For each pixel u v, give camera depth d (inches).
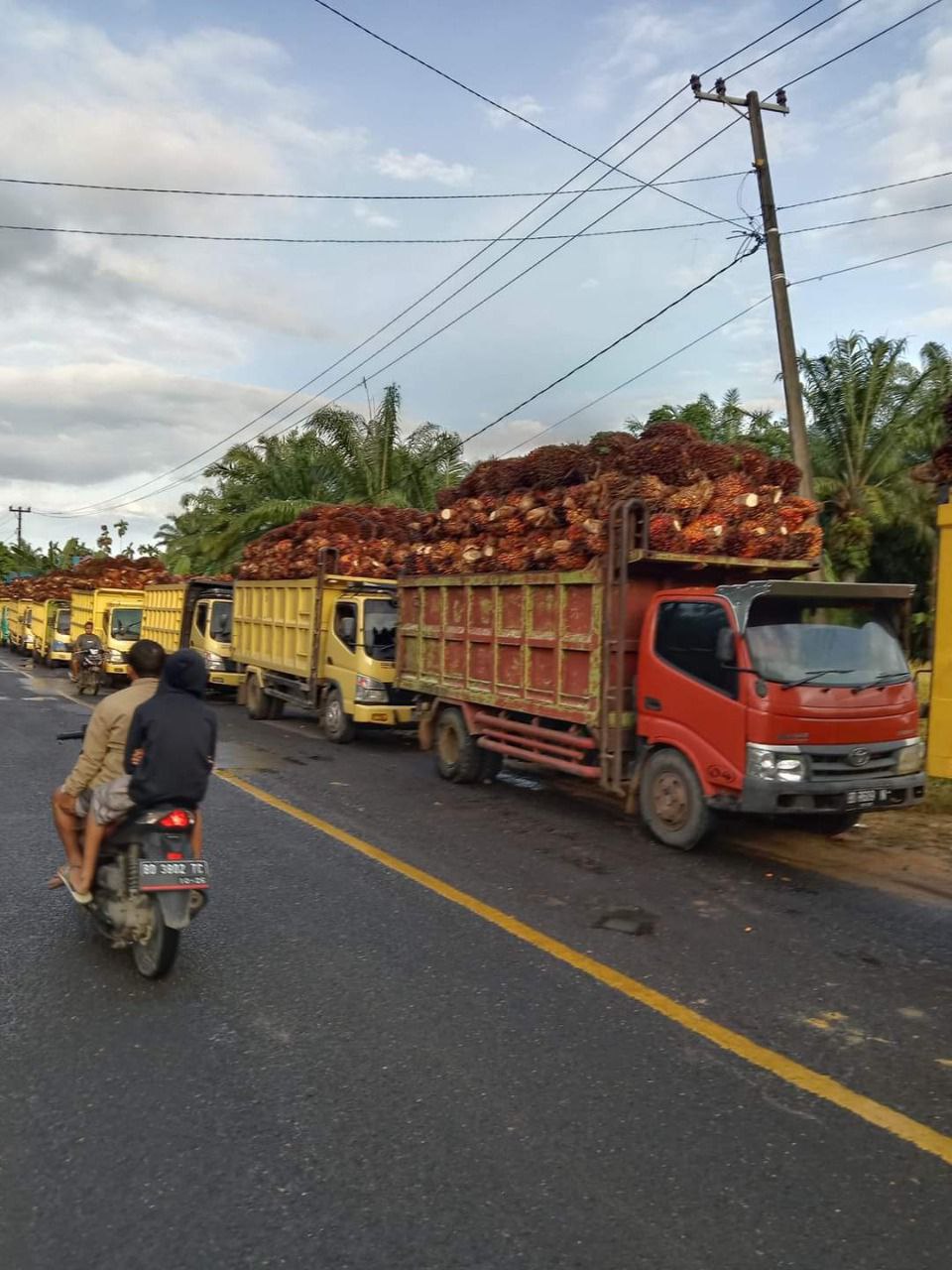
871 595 312.2
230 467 1192.8
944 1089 159.3
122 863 201.3
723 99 589.9
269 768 465.7
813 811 289.0
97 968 205.3
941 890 275.3
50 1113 147.3
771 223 588.1
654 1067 165.5
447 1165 134.8
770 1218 123.6
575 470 381.4
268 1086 156.4
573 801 398.9
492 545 401.7
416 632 467.8
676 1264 114.6
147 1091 154.3
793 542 343.9
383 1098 153.1
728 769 294.4
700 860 305.0
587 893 267.3
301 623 620.4
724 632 294.7
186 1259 114.6
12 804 368.5
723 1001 194.4
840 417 1085.8
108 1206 124.5
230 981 199.8
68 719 651.5
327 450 1144.2
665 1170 134.3
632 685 338.3
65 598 1310.3
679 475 349.7
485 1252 116.3
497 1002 191.5
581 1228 121.1
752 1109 151.6
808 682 290.2
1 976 199.9
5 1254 115.0
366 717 549.3
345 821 352.5
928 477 235.9
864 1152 139.9
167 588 918.4
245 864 289.7
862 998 197.3
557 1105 151.8
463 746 426.3
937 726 225.0
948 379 1055.0
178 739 193.6
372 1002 190.5
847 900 265.1
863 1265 115.0
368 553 616.7
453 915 245.3
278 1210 124.0
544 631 371.2
